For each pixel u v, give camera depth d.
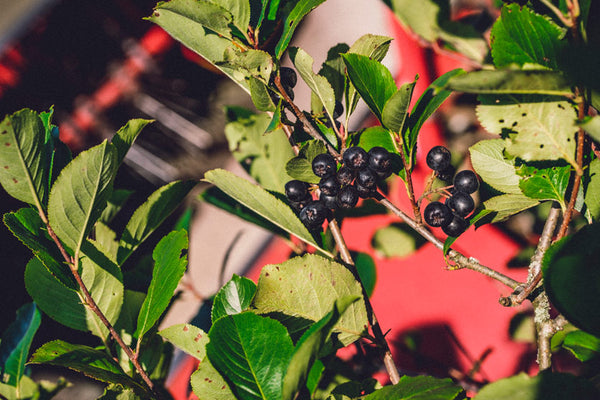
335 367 0.53
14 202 1.19
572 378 0.41
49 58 1.36
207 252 1.18
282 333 0.44
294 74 0.47
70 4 1.32
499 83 0.40
